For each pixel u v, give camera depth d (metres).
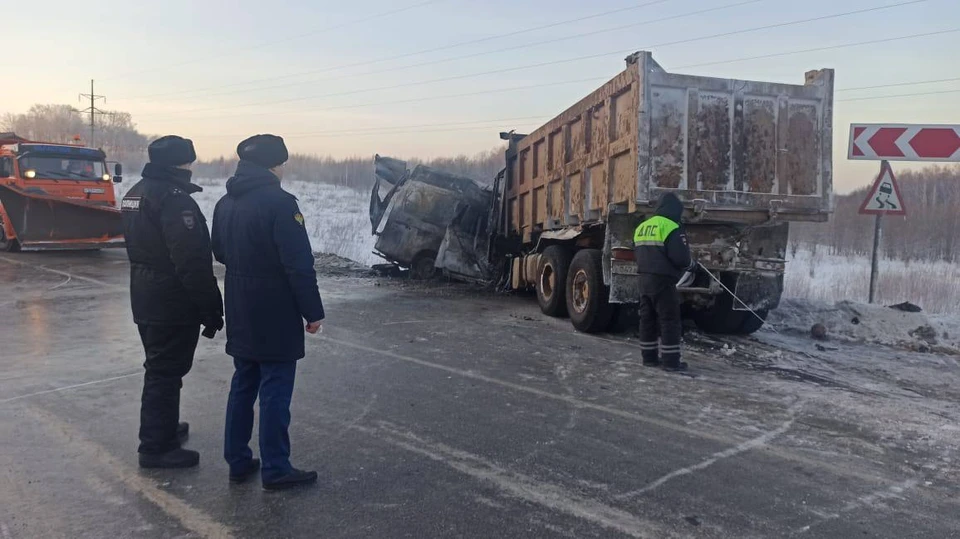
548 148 10.61
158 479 3.98
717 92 7.59
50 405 5.35
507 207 12.97
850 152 9.23
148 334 4.10
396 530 3.39
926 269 18.77
